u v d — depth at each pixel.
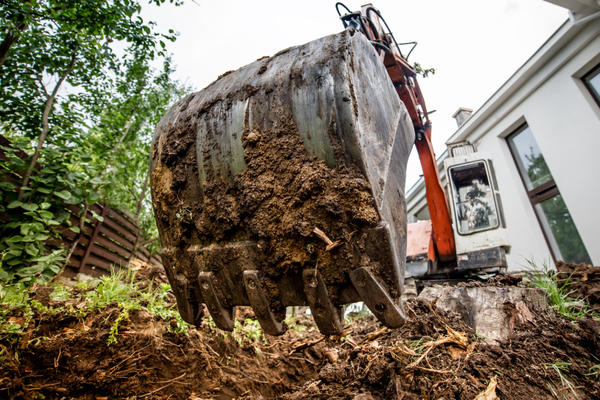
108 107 4.98
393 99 1.16
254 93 0.97
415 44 2.92
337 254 0.78
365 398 1.19
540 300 1.82
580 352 1.45
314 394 1.38
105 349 1.53
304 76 0.89
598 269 2.63
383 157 0.93
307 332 2.82
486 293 1.84
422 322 1.66
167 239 1.14
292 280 0.87
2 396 1.24
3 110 3.43
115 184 4.43
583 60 4.17
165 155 1.10
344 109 0.81
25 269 2.38
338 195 0.79
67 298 2.02
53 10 2.97
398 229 0.90
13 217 2.71
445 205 3.18
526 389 1.21
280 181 0.86
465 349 1.43
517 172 5.44
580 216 4.13
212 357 1.81
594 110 4.10
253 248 0.90
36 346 1.42
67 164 3.23
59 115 3.60
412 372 1.28
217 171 0.99
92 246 3.83
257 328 2.36
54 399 1.32
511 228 5.29
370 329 2.16
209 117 1.04
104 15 3.21
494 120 5.71
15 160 2.88
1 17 2.77
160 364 1.60
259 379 1.85
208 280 0.96
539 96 4.80
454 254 3.30
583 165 4.12
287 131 0.88
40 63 3.52
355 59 0.92
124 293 1.96
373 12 2.49
